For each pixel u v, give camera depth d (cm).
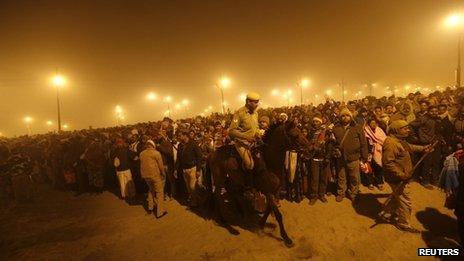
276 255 615
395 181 643
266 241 668
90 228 848
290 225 721
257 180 668
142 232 778
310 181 824
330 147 802
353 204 784
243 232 718
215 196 802
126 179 1014
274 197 681
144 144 1029
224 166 721
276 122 677
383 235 649
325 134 823
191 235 731
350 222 708
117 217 901
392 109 1041
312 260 591
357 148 772
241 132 669
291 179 809
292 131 634
